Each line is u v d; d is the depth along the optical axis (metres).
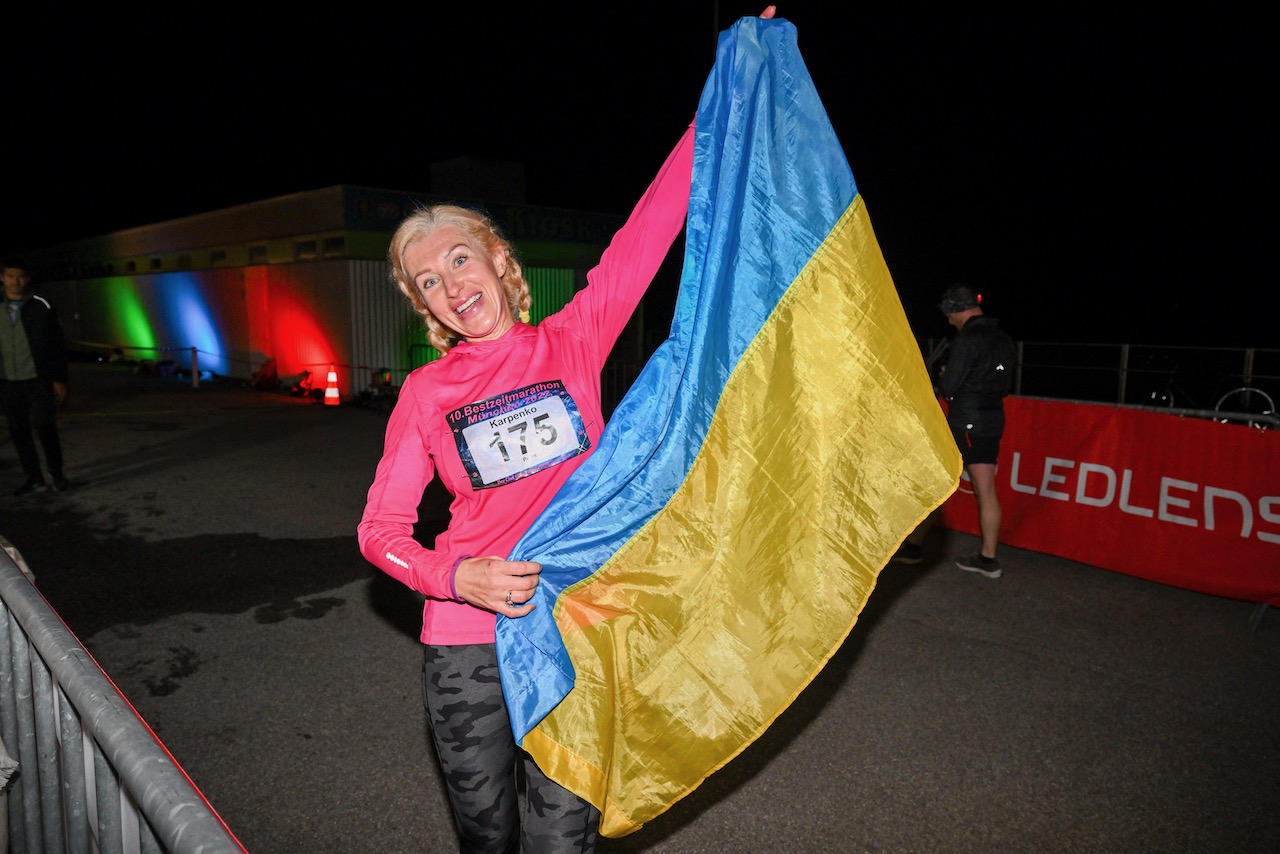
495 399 1.85
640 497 1.88
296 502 7.21
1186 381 12.52
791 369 1.95
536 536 1.75
